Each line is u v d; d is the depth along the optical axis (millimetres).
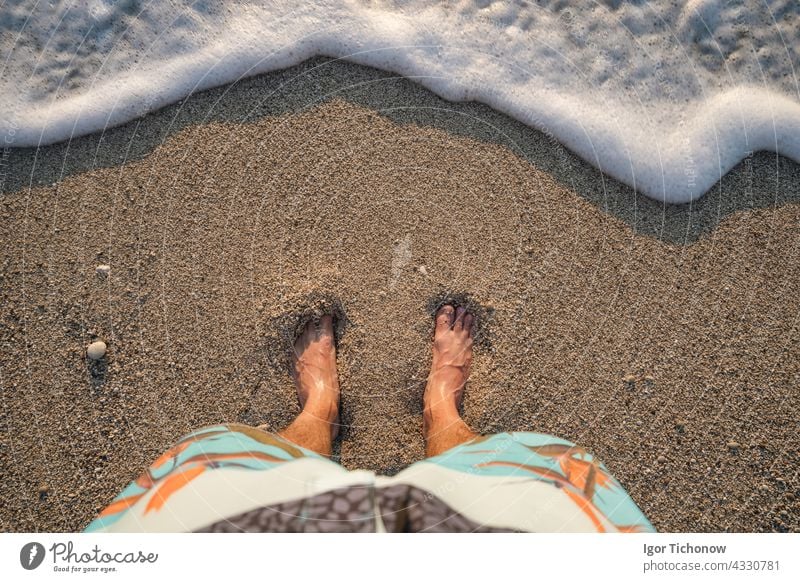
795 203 1884
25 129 1902
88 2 1961
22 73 1935
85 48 1954
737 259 1858
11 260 1846
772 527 1731
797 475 1754
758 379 1805
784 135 1905
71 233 1861
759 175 1901
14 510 1727
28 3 1960
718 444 1772
